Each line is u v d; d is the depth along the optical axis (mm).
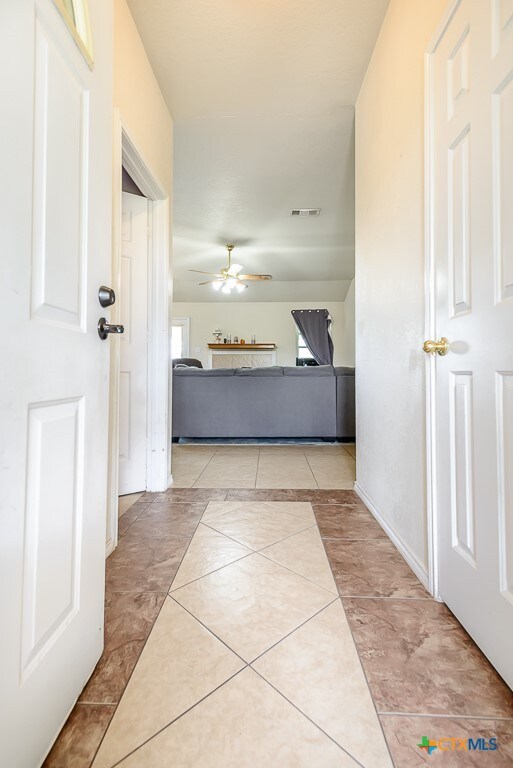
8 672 569
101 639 924
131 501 2129
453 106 1064
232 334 8188
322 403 3959
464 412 1025
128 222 2203
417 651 959
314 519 1866
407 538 1441
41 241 664
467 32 983
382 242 1751
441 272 1156
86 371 840
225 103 2348
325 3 1664
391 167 1616
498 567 873
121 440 2238
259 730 743
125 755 694
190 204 4047
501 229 854
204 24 1771
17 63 589
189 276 7020
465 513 1024
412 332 1384
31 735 627
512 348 817
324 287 7551
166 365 2318
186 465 3000
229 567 1389
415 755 696
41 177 662
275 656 941
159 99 2174
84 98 827
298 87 2199
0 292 557
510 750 708
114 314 1599
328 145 2881
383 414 1743
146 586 1262
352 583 1283
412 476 1390
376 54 1855
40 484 661
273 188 3637
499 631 867
